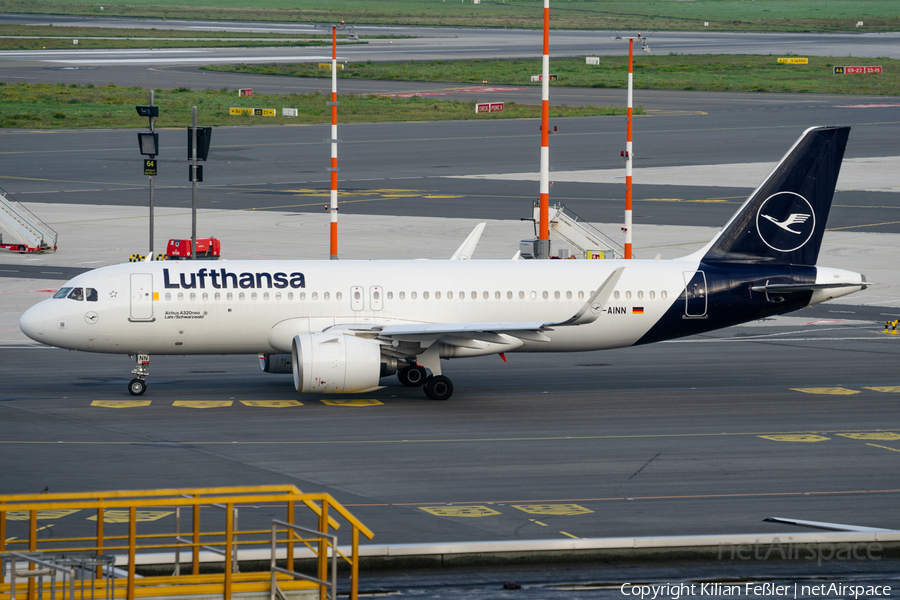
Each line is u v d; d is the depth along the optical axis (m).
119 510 102.38
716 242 170.38
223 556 84.25
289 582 75.06
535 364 186.62
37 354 188.62
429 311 162.38
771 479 116.94
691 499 108.81
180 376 173.75
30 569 70.75
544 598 80.38
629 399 159.00
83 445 128.38
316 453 126.31
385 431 138.00
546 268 167.00
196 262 163.12
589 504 106.69
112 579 71.25
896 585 83.12
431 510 104.00
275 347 161.62
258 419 144.00
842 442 134.25
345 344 150.25
